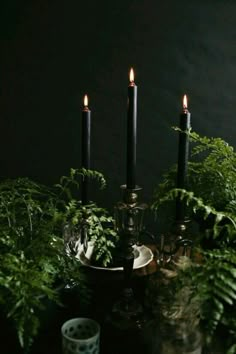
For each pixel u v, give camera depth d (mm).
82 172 848
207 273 574
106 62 1175
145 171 1235
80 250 955
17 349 691
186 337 700
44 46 1158
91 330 700
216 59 1185
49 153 1217
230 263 602
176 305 683
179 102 1200
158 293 736
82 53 1168
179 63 1183
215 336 616
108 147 1220
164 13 1158
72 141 1212
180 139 716
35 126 1200
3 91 1174
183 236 721
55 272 708
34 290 622
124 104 1197
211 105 1206
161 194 869
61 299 833
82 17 1150
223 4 1160
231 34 1175
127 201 742
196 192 830
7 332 667
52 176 1229
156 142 1221
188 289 659
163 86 1192
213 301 551
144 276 922
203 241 761
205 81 1193
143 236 1203
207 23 1167
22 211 810
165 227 1222
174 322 697
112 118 1204
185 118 727
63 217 768
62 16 1146
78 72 1177
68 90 1185
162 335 714
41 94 1183
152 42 1170
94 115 1199
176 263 726
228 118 1216
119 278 900
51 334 771
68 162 1224
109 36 1163
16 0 1128
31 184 888
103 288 893
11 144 1206
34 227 785
